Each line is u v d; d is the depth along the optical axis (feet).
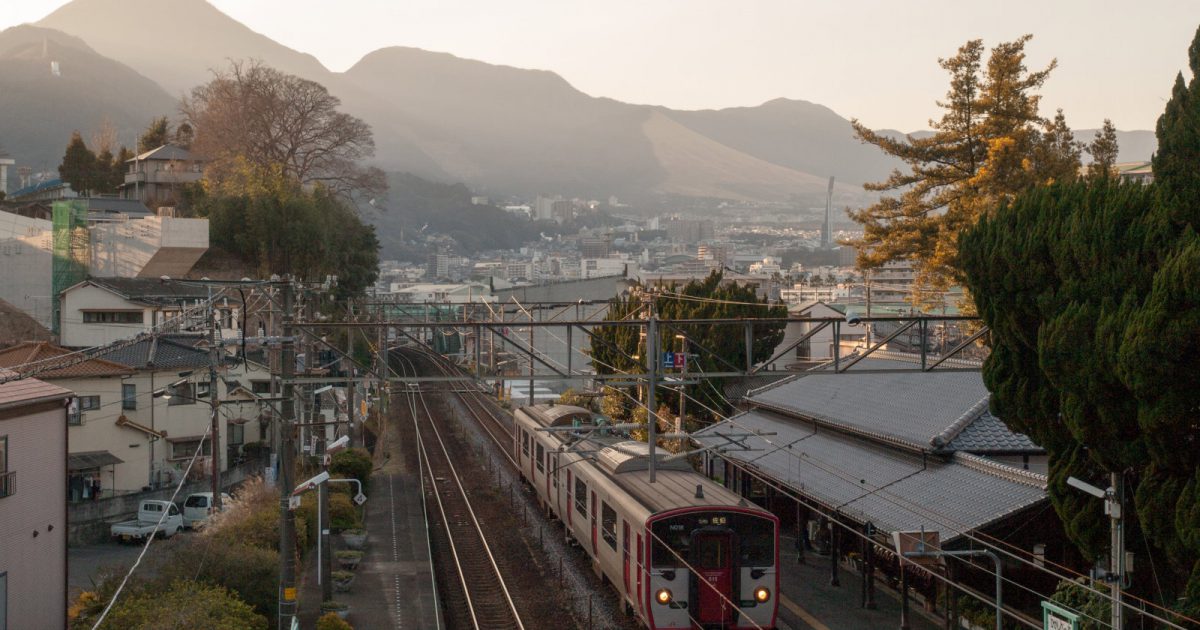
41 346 107.24
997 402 54.95
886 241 115.75
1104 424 46.75
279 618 56.34
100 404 106.73
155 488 106.52
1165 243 45.50
